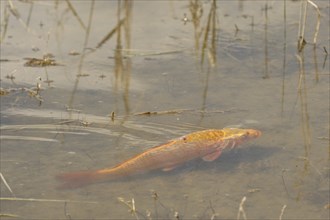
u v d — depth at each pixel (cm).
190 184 1248
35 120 1473
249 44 1841
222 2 2106
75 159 1327
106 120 1472
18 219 1154
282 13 2025
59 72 1695
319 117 1475
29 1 2089
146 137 1404
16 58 1761
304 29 1866
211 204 1191
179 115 1492
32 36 1880
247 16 2008
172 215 1159
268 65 1730
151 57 1778
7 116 1491
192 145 1290
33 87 1620
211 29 1934
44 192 1227
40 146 1377
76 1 2102
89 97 1577
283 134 1408
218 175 1274
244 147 1362
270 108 1518
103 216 1159
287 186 1241
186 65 1736
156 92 1600
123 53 1797
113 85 1634
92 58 1770
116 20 1980
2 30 1906
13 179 1265
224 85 1630
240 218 1152
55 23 1953
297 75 1678
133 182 1253
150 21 1983
